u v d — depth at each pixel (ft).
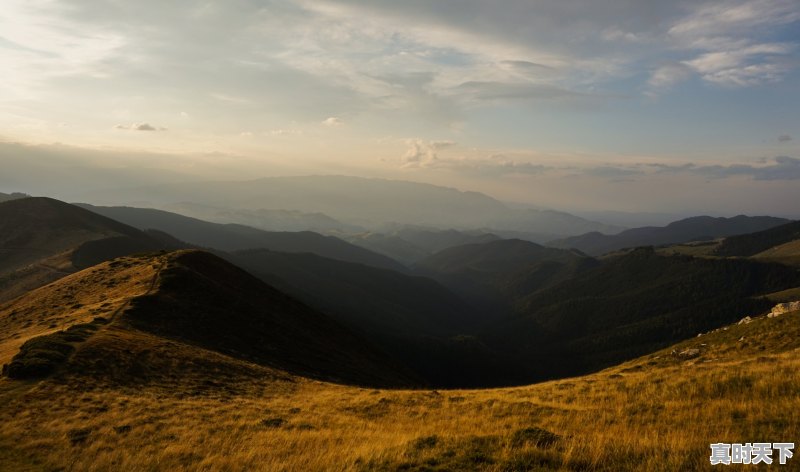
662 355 151.43
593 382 95.55
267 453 52.16
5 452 55.16
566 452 37.29
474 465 36.94
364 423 72.43
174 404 79.77
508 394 92.79
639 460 34.94
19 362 88.12
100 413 71.61
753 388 59.52
